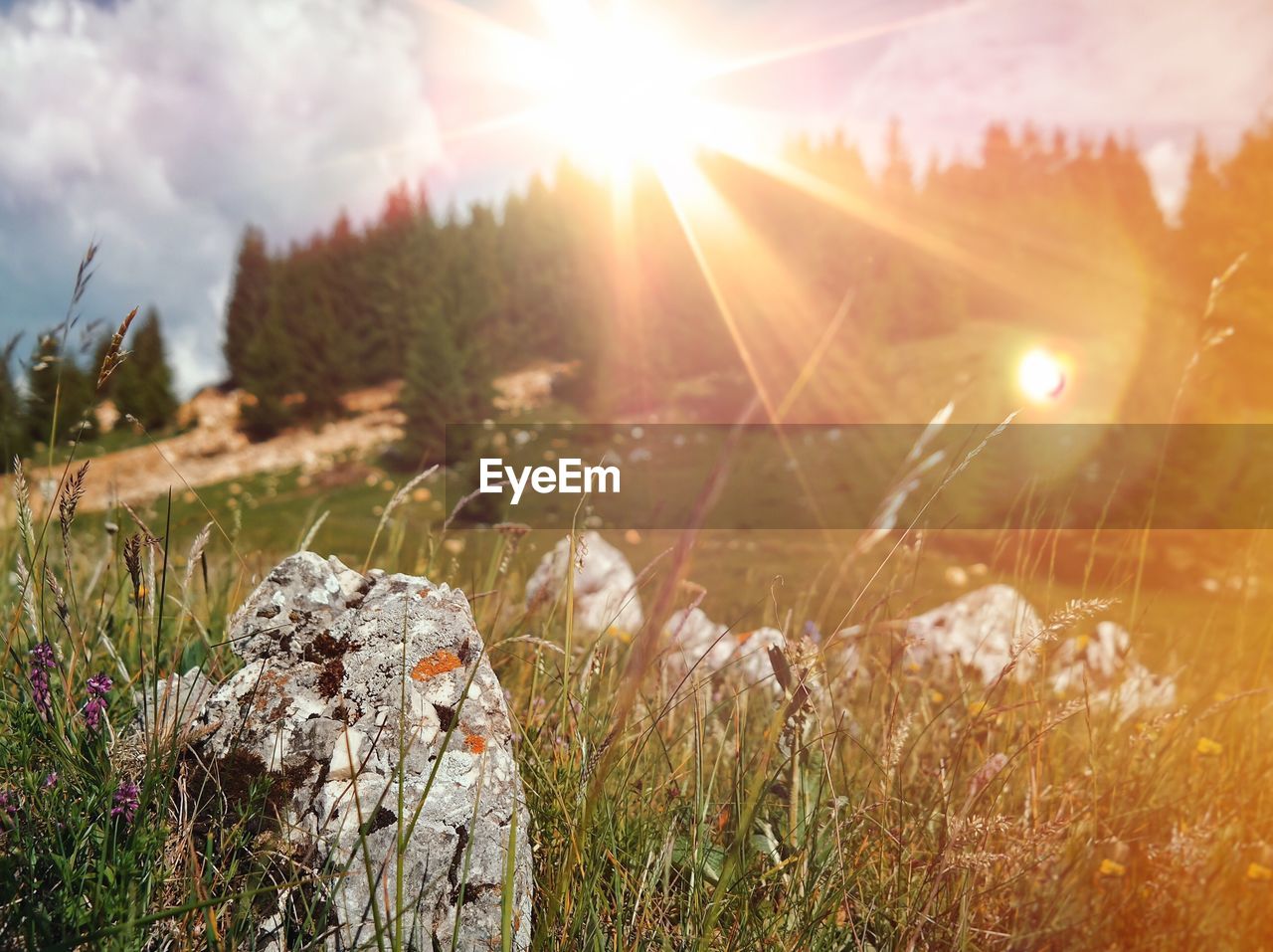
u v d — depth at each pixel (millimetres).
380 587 1831
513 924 1412
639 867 1641
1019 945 1860
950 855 1647
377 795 1452
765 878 1711
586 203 61250
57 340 1845
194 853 1274
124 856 1260
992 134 91562
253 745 1500
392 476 37781
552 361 59281
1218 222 52281
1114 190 85938
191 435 50125
